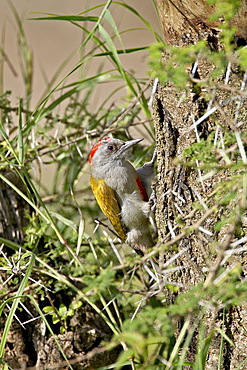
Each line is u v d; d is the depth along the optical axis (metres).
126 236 11.16
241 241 6.52
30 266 8.69
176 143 8.40
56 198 12.37
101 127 12.46
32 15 23.19
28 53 13.64
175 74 6.14
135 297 10.65
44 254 10.65
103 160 10.98
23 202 11.23
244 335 7.81
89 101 14.04
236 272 6.45
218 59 6.32
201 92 7.89
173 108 8.30
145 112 10.85
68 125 12.40
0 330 10.17
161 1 8.14
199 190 8.11
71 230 11.98
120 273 11.05
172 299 8.55
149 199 10.51
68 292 10.02
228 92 7.68
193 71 7.66
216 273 6.45
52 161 12.26
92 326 10.20
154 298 10.28
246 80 7.29
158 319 6.19
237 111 7.09
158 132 8.70
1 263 10.02
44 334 10.12
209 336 7.23
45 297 10.31
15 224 11.01
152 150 11.89
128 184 10.85
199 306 7.82
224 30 6.79
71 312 9.85
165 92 8.34
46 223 10.43
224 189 6.76
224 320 7.76
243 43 7.62
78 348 10.04
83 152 12.46
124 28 22.14
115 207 11.04
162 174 8.76
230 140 7.09
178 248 8.23
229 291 5.95
